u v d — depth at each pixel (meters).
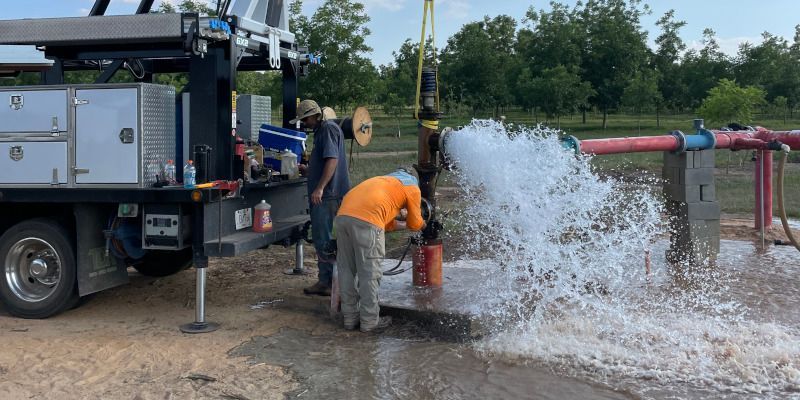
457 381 4.38
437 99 6.06
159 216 5.38
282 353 4.92
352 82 19.17
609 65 53.41
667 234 9.38
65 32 5.41
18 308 5.82
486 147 5.68
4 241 5.79
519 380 4.38
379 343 5.15
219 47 5.37
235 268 7.91
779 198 7.43
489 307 5.44
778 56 51.31
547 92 44.41
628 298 6.17
